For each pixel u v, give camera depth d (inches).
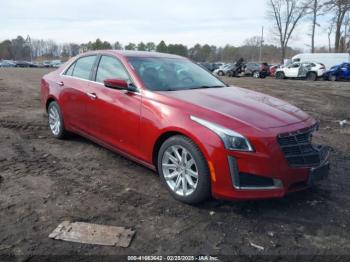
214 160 141.3
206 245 127.1
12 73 1318.9
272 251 124.8
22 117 335.3
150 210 151.3
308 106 475.2
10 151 225.5
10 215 143.9
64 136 248.5
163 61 207.6
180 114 155.3
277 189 142.7
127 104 180.1
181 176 157.6
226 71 1549.0
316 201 163.2
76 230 133.6
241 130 140.9
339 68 1165.1
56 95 241.9
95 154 221.9
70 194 165.0
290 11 2257.6
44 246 123.6
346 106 482.6
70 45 4357.8
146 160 173.5
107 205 154.9
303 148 150.0
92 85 208.7
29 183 176.1
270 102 175.8
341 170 204.5
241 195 140.9
